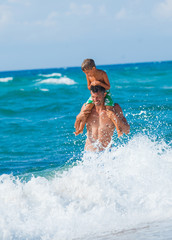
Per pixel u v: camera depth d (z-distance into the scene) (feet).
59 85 363.15
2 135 116.37
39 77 534.78
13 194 45.96
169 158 56.39
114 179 48.93
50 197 45.39
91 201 45.16
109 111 57.26
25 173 66.85
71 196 46.65
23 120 147.13
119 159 55.31
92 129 59.62
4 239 35.86
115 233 36.55
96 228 38.32
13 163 78.28
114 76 508.12
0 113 172.76
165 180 48.83
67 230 38.01
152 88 270.46
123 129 58.03
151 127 97.19
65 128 118.83
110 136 59.41
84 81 411.75
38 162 77.10
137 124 101.91
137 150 56.95
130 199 45.06
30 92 270.05
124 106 138.92
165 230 36.09
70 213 42.16
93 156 58.34
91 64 56.24
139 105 141.08
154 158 54.85
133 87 287.69
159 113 120.37
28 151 89.86
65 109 169.99
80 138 99.86
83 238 35.88
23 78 522.47
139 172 50.96
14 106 199.41
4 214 40.88
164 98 177.06
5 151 91.56
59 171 64.59
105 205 44.14
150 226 37.78
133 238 34.71
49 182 49.85
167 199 44.57
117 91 245.86
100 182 47.39
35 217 40.96
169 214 40.81
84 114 59.26
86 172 49.70
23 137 109.81
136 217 40.83
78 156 79.82
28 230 37.63
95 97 56.90
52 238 36.37
